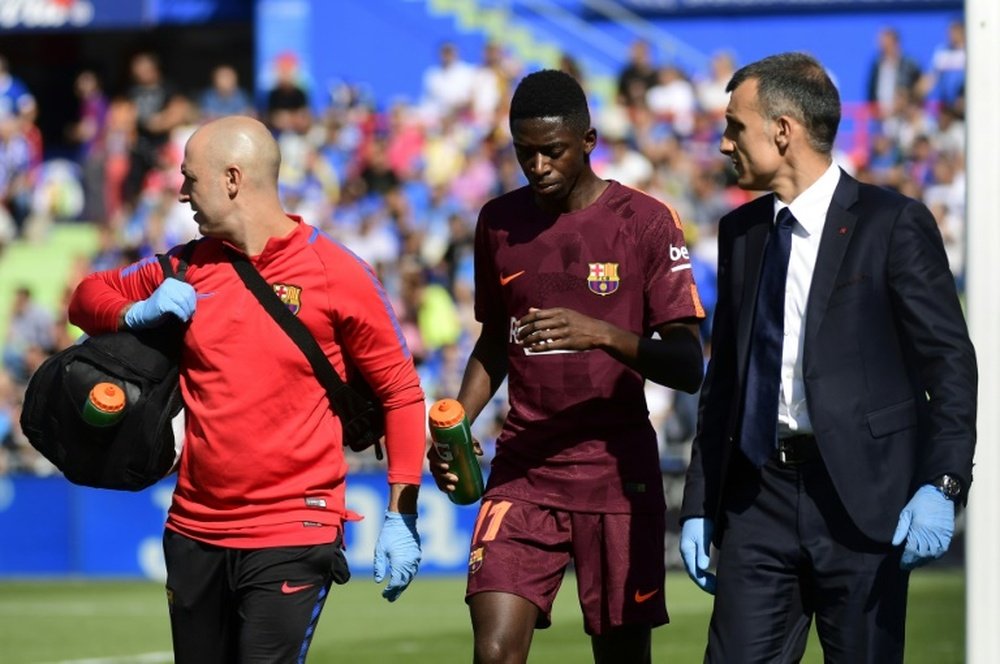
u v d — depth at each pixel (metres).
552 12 70.62
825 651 16.42
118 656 34.41
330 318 17.12
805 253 16.45
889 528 15.95
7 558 50.72
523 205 19.47
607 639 19.42
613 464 19.05
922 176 61.00
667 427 49.75
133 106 71.56
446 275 58.88
